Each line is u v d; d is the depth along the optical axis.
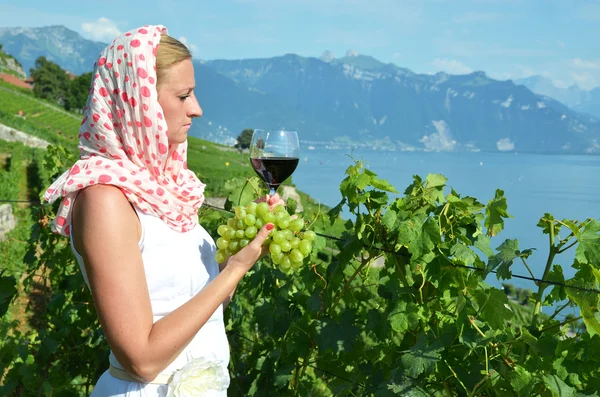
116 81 1.57
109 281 1.45
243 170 66.75
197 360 1.64
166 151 1.63
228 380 1.76
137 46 1.55
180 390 1.60
